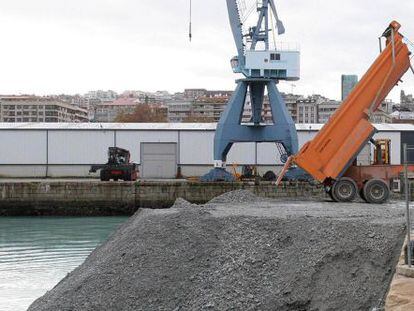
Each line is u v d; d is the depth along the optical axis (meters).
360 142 33.56
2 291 23.75
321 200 35.56
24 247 35.00
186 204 27.36
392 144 68.75
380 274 17.25
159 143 70.12
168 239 19.95
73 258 31.09
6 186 53.53
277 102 53.25
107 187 53.84
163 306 17.36
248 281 17.92
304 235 19.48
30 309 18.62
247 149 69.62
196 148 70.25
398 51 34.19
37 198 53.72
